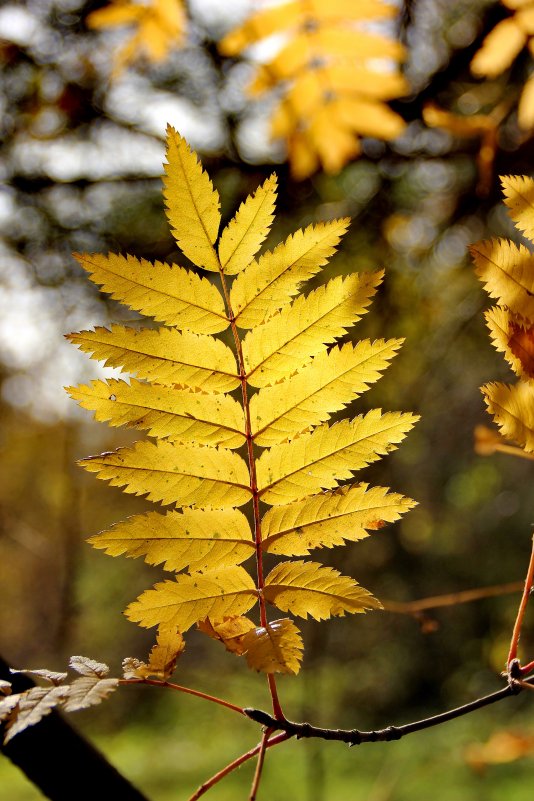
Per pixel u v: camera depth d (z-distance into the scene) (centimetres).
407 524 305
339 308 54
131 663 53
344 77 76
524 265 54
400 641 421
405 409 166
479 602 390
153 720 522
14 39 122
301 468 54
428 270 156
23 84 128
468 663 417
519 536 376
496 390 54
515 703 412
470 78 127
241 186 130
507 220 147
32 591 378
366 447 54
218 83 126
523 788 361
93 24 74
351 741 53
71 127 131
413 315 162
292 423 54
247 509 132
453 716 54
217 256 54
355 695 438
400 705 436
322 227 54
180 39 75
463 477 336
